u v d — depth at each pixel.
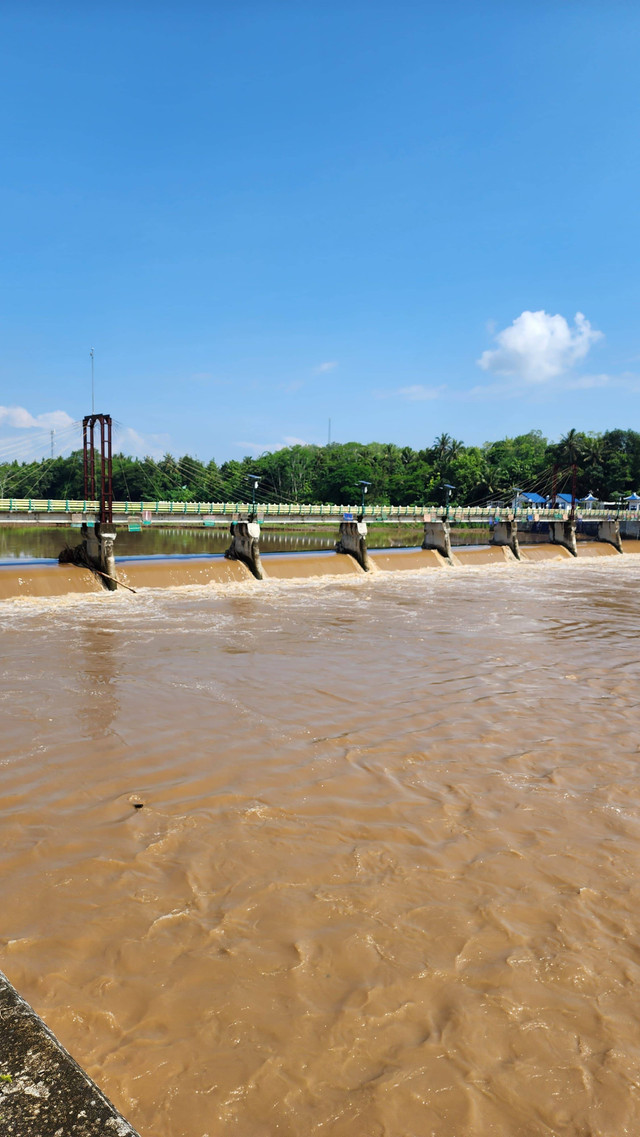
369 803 14.95
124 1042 8.27
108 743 18.25
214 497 169.00
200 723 19.91
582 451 141.38
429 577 61.31
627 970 9.74
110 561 47.75
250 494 171.12
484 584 56.16
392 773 16.55
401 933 10.47
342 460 170.50
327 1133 7.12
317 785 15.82
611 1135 7.18
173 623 35.53
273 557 61.06
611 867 12.48
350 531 63.69
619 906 11.28
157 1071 7.84
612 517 98.50
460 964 9.80
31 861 12.44
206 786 15.70
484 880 11.98
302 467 177.75
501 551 79.12
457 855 12.83
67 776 16.11
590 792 15.65
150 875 12.03
